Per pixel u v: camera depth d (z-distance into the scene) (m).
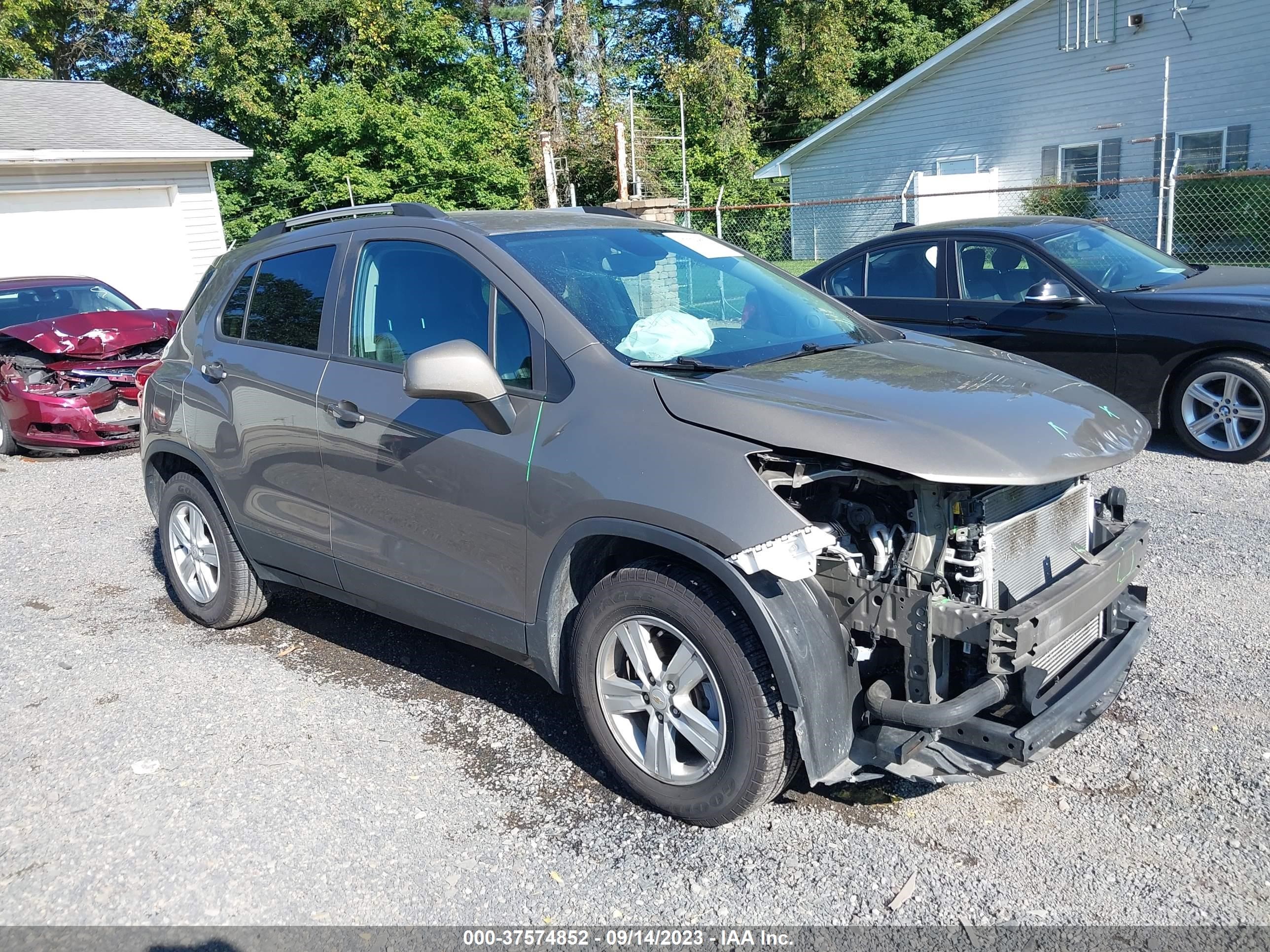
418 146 24.00
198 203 16.66
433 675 4.20
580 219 4.03
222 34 24.23
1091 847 2.88
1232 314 6.32
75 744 3.67
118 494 7.57
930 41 32.88
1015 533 2.82
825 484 2.92
